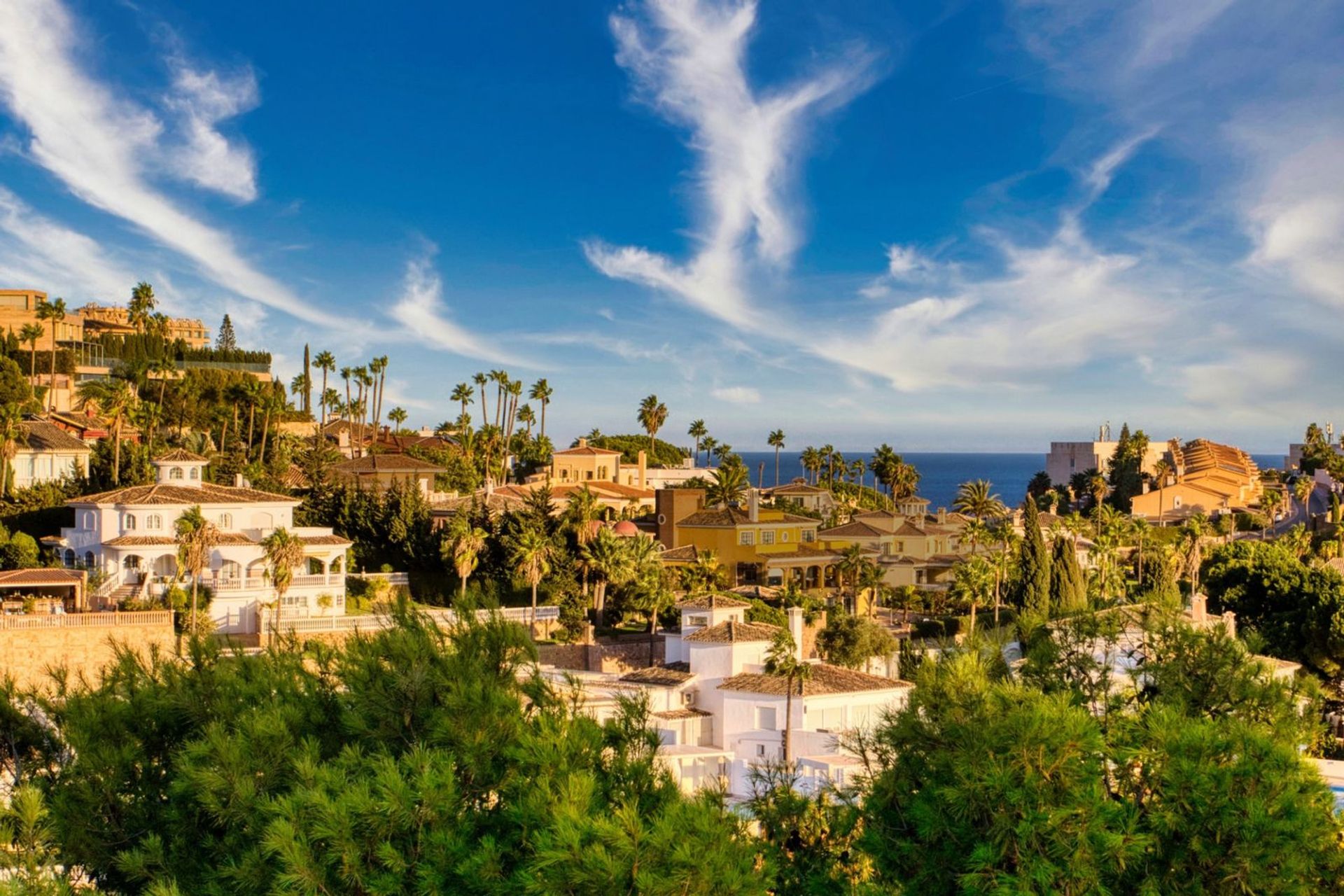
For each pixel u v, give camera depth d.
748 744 55.47
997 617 84.81
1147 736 16.17
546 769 15.51
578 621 73.62
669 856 13.65
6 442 86.56
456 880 14.44
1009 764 15.20
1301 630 64.75
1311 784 15.19
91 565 71.69
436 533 81.25
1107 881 14.52
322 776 15.50
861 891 15.35
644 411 198.25
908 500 151.12
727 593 92.31
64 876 15.45
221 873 15.08
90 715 18.48
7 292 165.12
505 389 178.00
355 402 175.62
